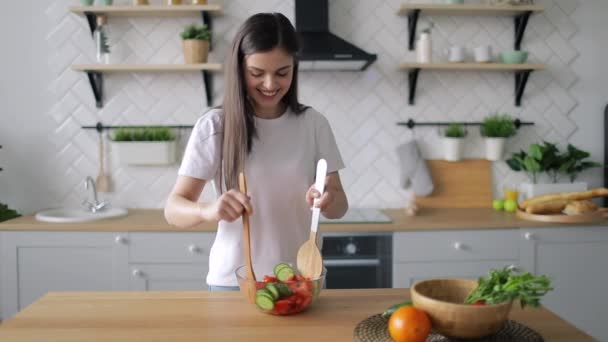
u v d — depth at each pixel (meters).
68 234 2.46
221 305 1.17
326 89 2.94
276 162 1.45
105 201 2.94
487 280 0.98
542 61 2.99
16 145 2.93
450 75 2.96
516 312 1.14
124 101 2.92
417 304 0.97
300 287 1.10
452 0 2.78
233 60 1.33
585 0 2.98
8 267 2.47
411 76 2.88
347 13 2.91
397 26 2.93
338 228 2.44
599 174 3.02
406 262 2.47
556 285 2.53
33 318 1.08
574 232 2.51
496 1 2.81
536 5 2.76
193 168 1.41
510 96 2.99
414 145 2.91
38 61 2.90
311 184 1.52
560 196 2.60
